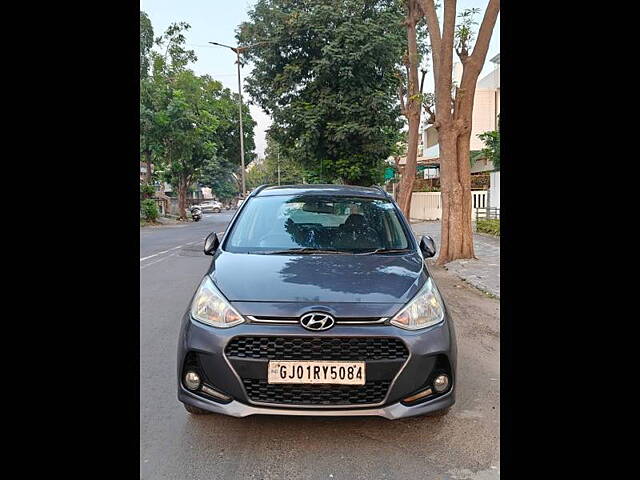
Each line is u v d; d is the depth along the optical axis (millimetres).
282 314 2688
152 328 5219
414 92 16359
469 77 10055
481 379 3760
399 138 21156
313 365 2619
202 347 2734
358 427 2982
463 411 3199
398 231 3932
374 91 18750
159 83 29031
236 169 61469
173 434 2904
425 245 3941
